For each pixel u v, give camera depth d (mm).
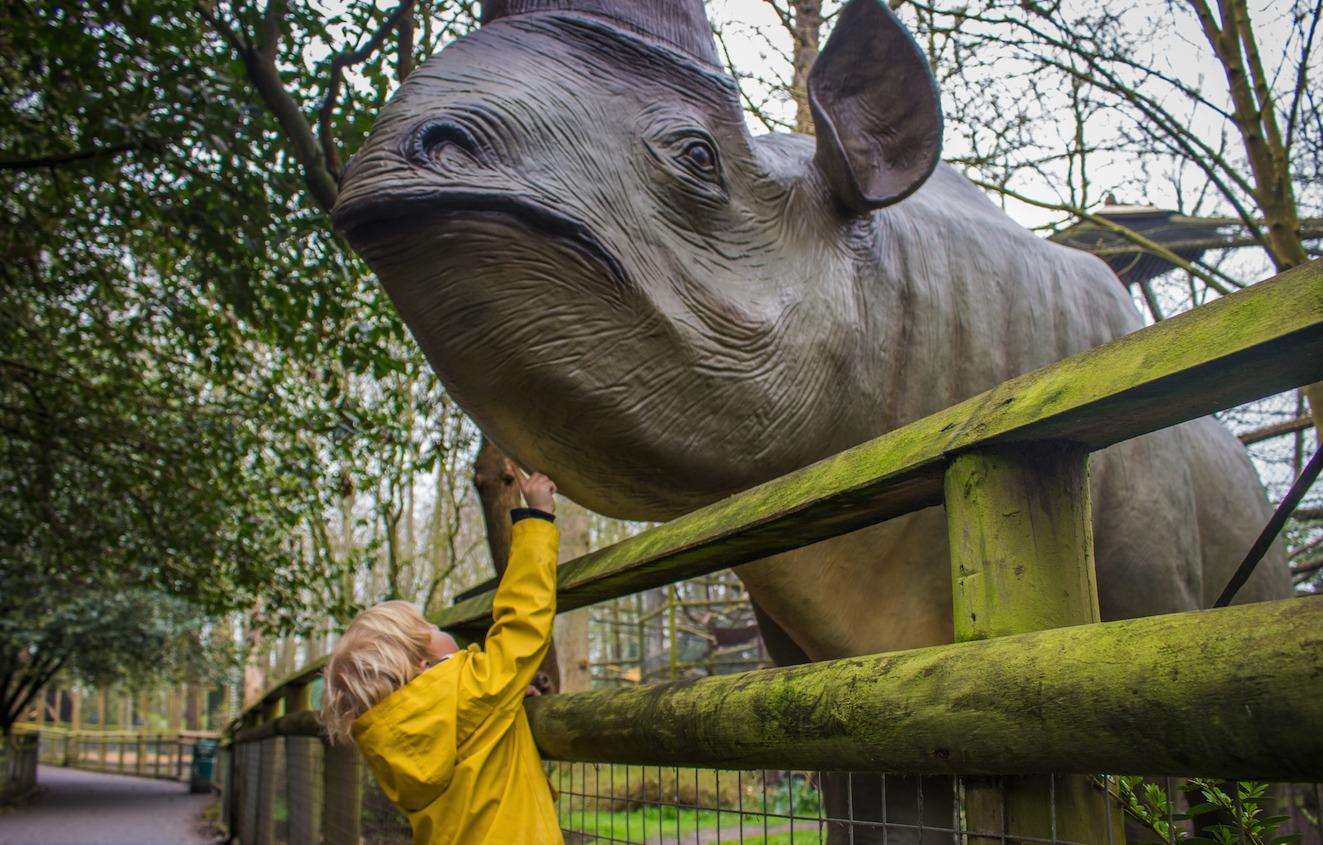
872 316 2934
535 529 2105
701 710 1453
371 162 2018
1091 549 1243
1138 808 1530
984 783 1200
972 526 1186
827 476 1426
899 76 2855
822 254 2795
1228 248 6766
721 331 2414
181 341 8953
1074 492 1226
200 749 22797
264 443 9258
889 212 3213
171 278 9055
